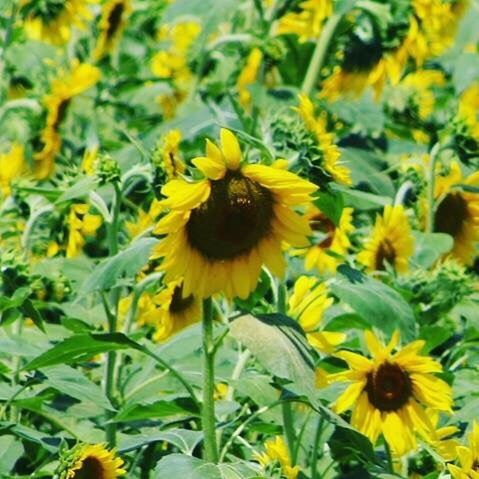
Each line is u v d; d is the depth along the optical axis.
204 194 6.19
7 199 9.52
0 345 7.29
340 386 7.52
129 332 8.27
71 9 11.21
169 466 6.27
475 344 8.30
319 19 10.66
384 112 11.38
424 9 10.26
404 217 9.00
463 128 9.57
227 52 12.88
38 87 10.66
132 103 12.70
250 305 6.93
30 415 8.44
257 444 8.17
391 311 7.19
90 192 8.06
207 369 6.48
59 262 8.85
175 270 6.32
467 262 9.81
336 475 7.86
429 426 7.17
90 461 7.00
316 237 8.73
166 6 14.15
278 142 7.24
